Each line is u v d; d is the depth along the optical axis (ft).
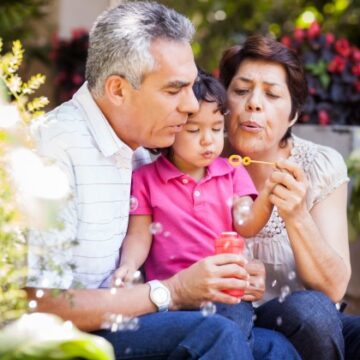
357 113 19.38
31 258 8.85
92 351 6.50
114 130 10.09
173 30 9.81
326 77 19.20
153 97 9.77
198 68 10.87
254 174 11.88
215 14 29.68
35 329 6.51
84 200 9.68
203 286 9.65
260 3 29.76
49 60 23.02
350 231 16.37
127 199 10.21
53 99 23.21
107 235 9.87
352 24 29.25
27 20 23.03
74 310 9.25
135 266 10.40
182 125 10.11
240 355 9.05
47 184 7.70
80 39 22.76
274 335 10.32
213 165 11.02
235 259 9.73
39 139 9.58
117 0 15.15
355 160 16.47
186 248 10.68
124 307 9.46
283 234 11.49
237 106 11.42
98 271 9.88
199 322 9.25
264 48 11.45
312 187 11.64
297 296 10.57
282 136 11.69
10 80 9.20
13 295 8.27
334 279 10.80
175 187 10.84
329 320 10.41
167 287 9.72
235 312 10.22
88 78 10.11
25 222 8.36
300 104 11.80
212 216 10.81
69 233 9.39
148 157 11.57
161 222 10.77
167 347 9.28
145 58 9.64
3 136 8.33
